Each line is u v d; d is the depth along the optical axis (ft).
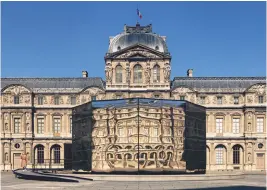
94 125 250.78
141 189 183.73
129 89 424.05
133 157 239.71
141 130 240.73
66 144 425.69
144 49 426.10
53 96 438.40
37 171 297.53
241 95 437.17
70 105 436.35
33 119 436.76
